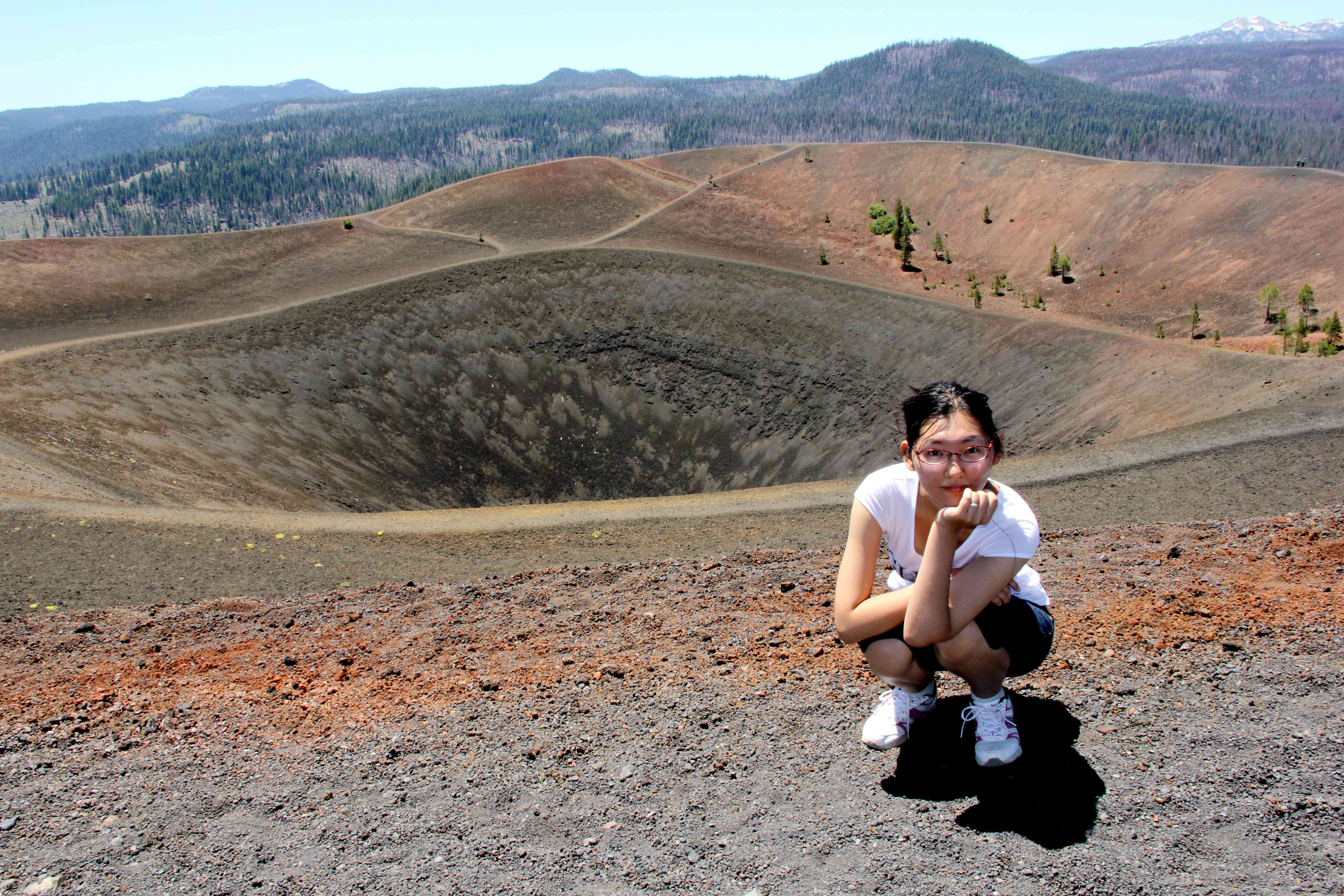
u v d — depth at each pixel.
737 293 70.62
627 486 57.59
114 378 45.06
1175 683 4.29
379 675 5.58
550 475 56.88
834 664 5.06
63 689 5.61
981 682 3.49
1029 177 117.50
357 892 3.18
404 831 3.58
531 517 23.59
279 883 3.26
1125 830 3.18
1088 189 110.12
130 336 50.94
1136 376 44.34
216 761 4.32
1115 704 4.14
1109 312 89.38
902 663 3.54
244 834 3.62
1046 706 4.20
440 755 4.28
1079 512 20.91
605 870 3.24
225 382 50.59
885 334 64.25
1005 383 53.22
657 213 115.94
